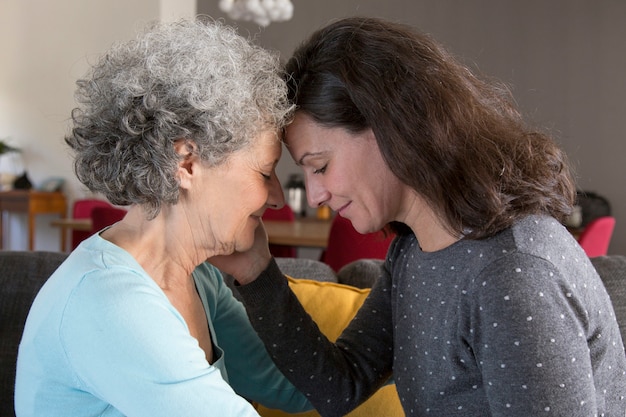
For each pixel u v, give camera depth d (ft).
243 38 3.27
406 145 3.05
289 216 16.02
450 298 3.15
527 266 2.84
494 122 3.20
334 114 3.14
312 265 5.80
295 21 23.09
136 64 2.99
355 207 3.33
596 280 3.08
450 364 3.20
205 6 22.95
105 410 2.86
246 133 3.05
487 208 2.99
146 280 2.96
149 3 21.33
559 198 3.21
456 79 3.15
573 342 2.77
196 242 3.28
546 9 21.21
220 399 2.75
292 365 3.78
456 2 22.00
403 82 3.06
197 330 3.52
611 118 20.71
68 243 24.06
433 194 3.09
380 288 4.06
